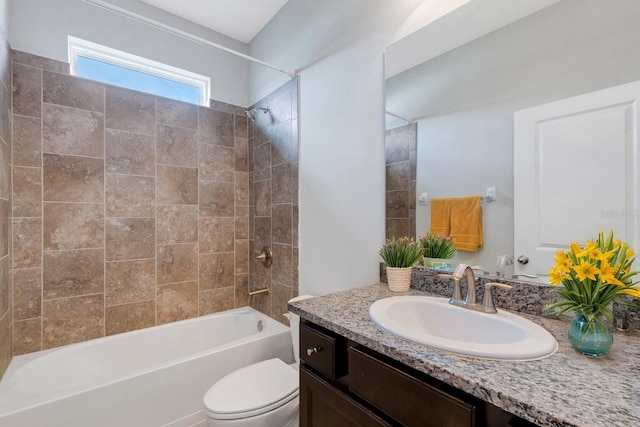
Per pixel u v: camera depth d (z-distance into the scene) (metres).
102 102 2.04
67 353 1.84
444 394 0.66
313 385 1.03
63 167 1.91
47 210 1.86
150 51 2.24
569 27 0.96
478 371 0.64
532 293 1.01
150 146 2.23
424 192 1.36
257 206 2.58
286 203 2.23
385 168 1.52
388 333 0.84
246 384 1.47
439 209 1.31
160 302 2.27
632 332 0.83
